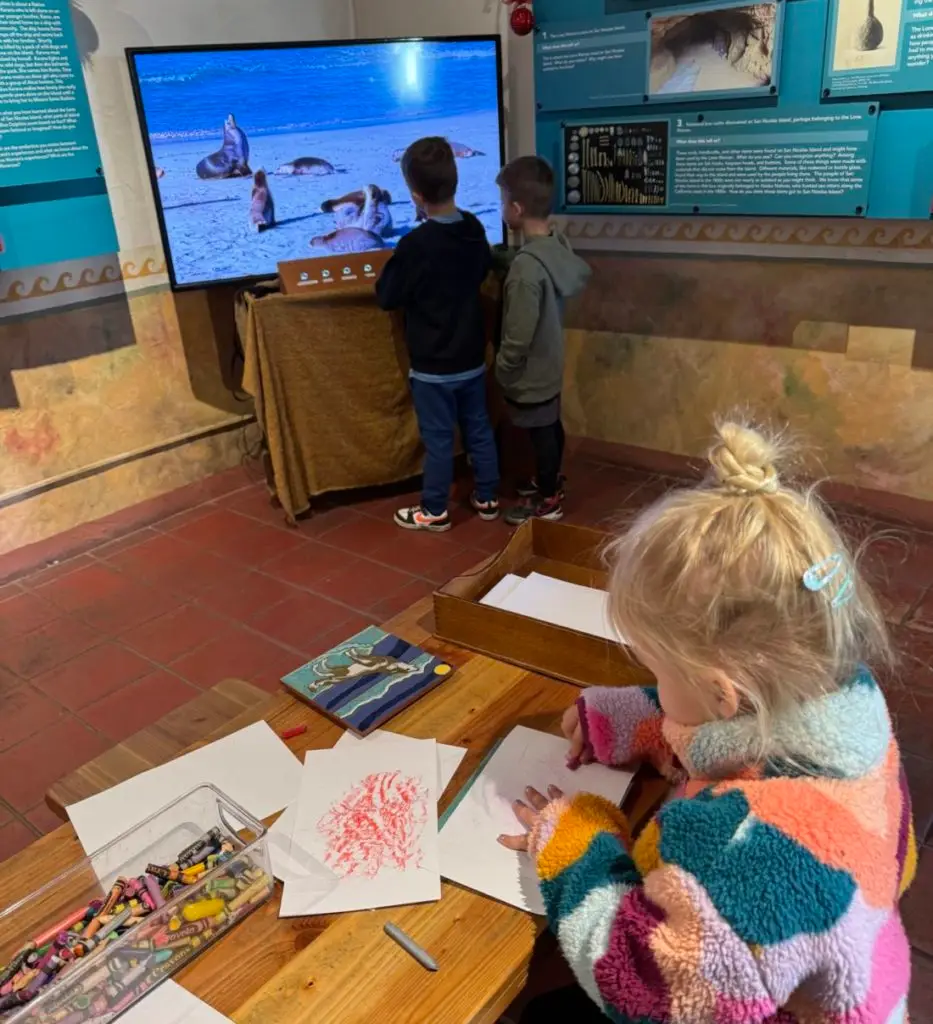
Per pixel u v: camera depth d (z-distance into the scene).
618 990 0.85
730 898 0.78
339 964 0.97
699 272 3.39
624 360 3.71
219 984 0.96
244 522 3.49
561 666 1.44
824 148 2.90
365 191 3.49
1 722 2.45
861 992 0.79
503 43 3.58
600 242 3.60
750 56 2.92
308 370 3.28
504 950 0.98
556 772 1.23
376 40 3.27
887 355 3.08
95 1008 0.94
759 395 3.41
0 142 2.80
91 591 3.06
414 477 3.72
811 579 0.80
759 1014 0.78
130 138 3.24
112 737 2.36
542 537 1.73
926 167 2.75
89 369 3.32
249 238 3.37
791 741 0.83
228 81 3.12
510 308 3.02
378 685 1.43
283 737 1.35
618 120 3.31
